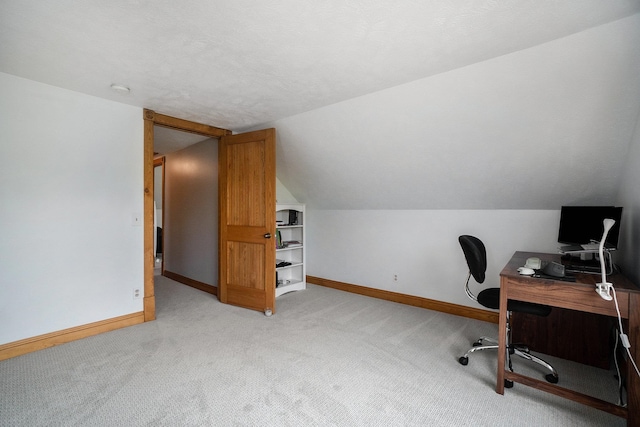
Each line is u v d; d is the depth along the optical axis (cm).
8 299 232
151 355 238
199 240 440
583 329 229
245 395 188
